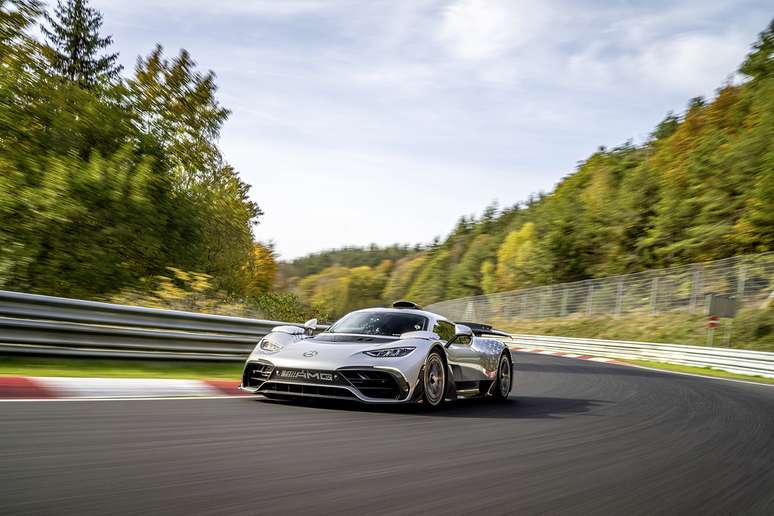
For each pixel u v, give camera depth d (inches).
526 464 148.9
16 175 511.8
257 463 130.3
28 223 496.1
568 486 129.9
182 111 759.7
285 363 225.0
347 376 219.0
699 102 1619.1
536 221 2135.8
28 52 603.2
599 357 870.4
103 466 117.9
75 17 1027.9
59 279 511.2
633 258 1401.3
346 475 125.8
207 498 102.7
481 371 278.5
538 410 258.7
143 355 308.8
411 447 160.1
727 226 1143.6
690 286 1009.5
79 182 541.3
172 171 725.9
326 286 4626.0
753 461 171.5
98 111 648.4
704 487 137.7
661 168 1507.1
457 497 115.2
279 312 676.1
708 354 703.1
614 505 118.1
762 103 1211.2
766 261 920.3
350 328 258.2
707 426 234.2
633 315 1072.2
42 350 268.2
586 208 1615.4
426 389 232.1
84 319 283.0
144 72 751.7
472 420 216.5
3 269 462.6
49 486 102.5
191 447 140.9
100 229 559.5
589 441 187.0
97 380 235.5
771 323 843.4
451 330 272.4
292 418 194.5
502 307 1467.8
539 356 739.4
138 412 183.6
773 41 1400.1
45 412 170.9
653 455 170.7
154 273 608.4
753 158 1133.1
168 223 643.5
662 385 411.5
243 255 777.6
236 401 227.0
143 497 100.3
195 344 338.6
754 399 354.6
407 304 286.7
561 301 1272.1
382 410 227.1
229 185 828.0
